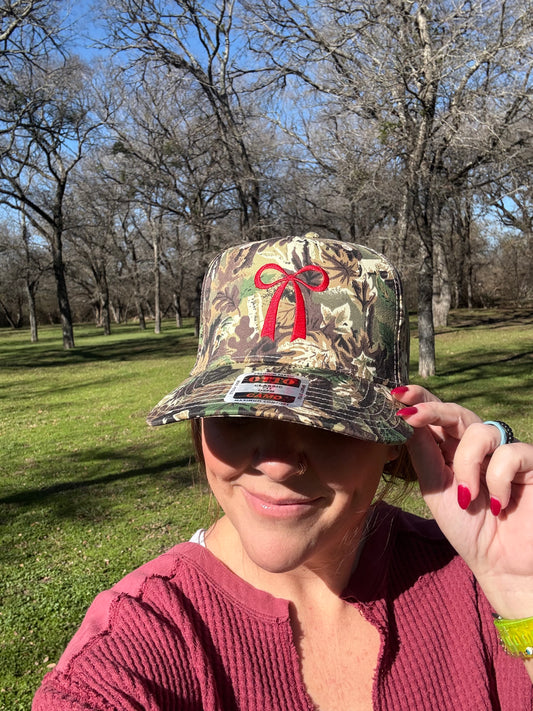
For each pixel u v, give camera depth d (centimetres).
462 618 117
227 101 1620
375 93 1053
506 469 107
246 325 108
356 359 106
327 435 96
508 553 113
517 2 1017
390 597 118
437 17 1085
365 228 1617
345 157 1221
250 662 98
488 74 1088
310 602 109
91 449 879
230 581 106
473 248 3525
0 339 3881
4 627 405
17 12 1748
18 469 793
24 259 3394
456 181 1287
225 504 102
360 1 1120
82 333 4141
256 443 96
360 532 113
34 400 1395
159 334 3481
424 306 1324
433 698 107
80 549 526
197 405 96
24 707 326
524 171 1220
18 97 1909
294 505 96
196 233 2041
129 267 4094
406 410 107
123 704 85
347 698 104
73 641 101
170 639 95
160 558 114
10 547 538
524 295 3597
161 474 730
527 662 109
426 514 517
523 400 1038
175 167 1873
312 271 109
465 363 1500
